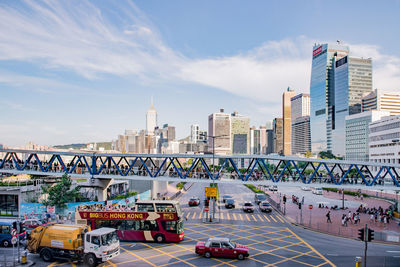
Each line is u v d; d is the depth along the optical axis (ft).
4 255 86.94
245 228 136.46
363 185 141.49
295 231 131.75
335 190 310.04
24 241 107.24
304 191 311.47
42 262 88.07
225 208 196.03
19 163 169.68
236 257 92.02
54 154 157.07
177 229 109.81
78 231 87.10
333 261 90.27
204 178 150.41
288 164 145.07
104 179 158.92
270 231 131.03
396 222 154.71
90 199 182.19
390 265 86.69
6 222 104.47
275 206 203.41
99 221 112.37
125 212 112.27
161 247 104.42
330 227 138.51
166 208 110.93
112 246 86.12
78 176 153.48
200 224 144.56
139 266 84.79
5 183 174.40
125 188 218.59
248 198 248.52
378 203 231.30
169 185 332.39
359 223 149.38
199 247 94.63
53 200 146.61
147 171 149.69
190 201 202.59
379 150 409.90
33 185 167.32
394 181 143.64
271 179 145.89
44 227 89.56
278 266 85.76
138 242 111.14
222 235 122.62
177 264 86.58
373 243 112.88
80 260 85.35
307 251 101.04
